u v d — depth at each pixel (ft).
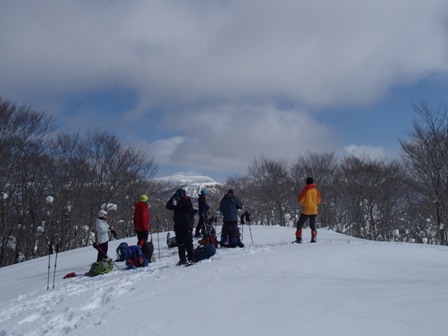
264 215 152.56
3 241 99.55
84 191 114.42
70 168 110.73
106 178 116.67
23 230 104.01
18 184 98.17
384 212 137.18
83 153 114.11
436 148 93.61
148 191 126.00
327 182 142.61
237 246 39.01
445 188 94.53
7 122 90.68
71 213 111.96
